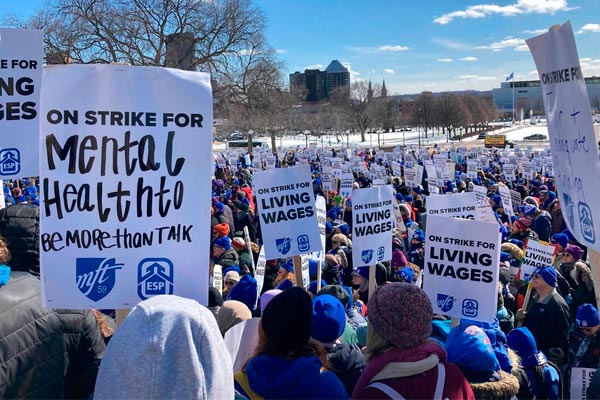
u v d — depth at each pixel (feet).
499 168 79.46
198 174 8.87
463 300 12.17
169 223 8.80
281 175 17.98
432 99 296.51
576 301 18.07
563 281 18.81
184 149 8.82
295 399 6.95
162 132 8.74
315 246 17.97
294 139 319.27
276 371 7.16
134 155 8.66
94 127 8.54
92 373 8.03
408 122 338.13
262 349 7.55
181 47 129.80
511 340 12.25
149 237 8.74
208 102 8.85
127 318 5.98
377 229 18.44
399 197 39.78
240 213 35.12
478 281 12.06
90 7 114.62
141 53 121.80
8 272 7.53
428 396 7.07
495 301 11.96
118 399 5.61
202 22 125.08
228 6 126.11
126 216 8.66
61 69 8.43
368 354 7.66
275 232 18.06
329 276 20.11
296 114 266.57
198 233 8.90
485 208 27.20
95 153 8.55
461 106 288.71
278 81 138.92
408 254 28.07
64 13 113.91
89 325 8.06
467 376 9.12
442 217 12.27
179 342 5.81
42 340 7.34
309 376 7.05
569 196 8.05
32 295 7.53
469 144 244.01
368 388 7.13
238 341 9.45
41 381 7.25
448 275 12.28
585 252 25.46
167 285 8.84
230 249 22.93
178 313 5.95
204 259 8.93
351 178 43.11
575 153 7.61
